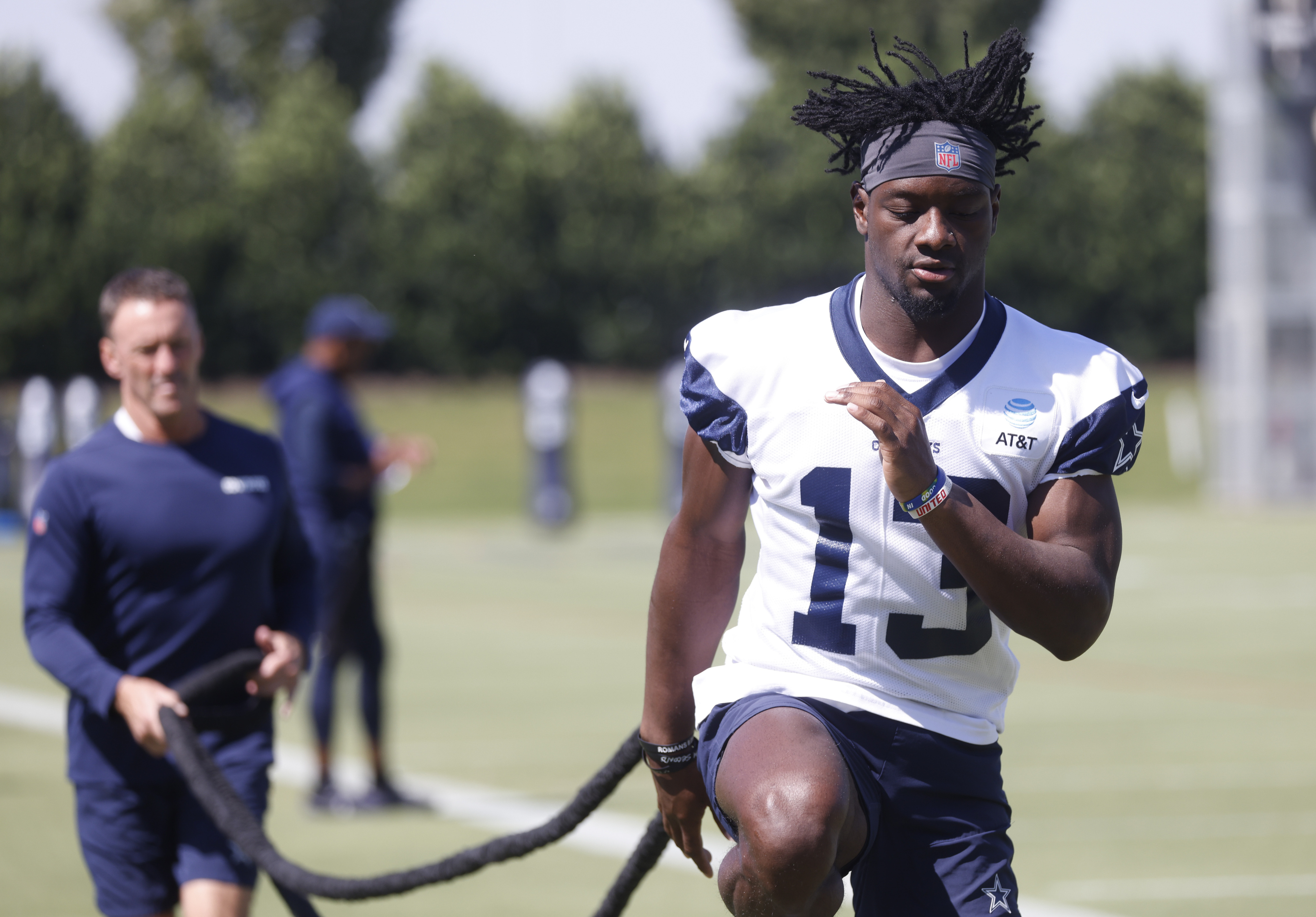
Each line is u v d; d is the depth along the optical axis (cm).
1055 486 1030
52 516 1463
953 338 1035
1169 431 12181
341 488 2695
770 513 1078
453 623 5384
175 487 1490
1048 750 3191
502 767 3081
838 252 15662
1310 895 2133
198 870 1418
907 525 1031
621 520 10175
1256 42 9500
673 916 2066
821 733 1033
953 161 1002
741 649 1122
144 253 14025
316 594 1617
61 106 14200
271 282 14362
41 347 13925
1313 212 9675
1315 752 3142
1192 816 2619
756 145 15738
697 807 1184
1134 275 16012
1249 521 9031
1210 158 16300
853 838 1030
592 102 15675
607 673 4303
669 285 15600
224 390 14300
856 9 16050
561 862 2362
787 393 1051
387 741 3362
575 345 15488
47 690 4031
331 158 14575
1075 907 2086
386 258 14812
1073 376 1036
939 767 1071
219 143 14662
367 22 19838
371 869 2334
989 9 14838
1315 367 9794
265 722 1513
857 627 1063
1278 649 4628
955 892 1068
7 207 13900
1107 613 1007
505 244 15100
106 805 1455
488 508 10712
